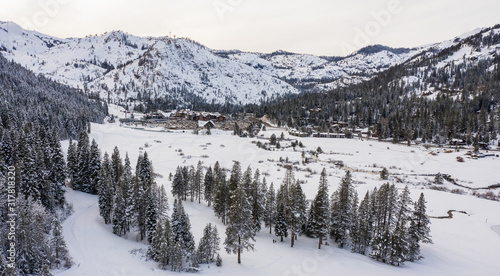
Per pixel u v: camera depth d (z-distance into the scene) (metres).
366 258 50.03
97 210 63.47
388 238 48.53
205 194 75.88
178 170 75.19
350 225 55.19
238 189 45.00
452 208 70.62
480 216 65.88
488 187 90.88
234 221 44.00
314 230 55.19
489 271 45.66
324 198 53.22
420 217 52.47
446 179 99.50
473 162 116.44
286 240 57.09
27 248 36.03
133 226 53.72
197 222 61.75
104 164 72.69
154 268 40.62
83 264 40.03
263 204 61.28
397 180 96.25
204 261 44.84
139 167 75.75
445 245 54.53
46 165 63.41
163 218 53.28
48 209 51.97
